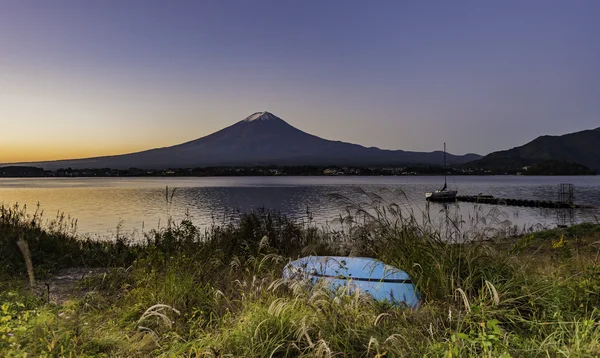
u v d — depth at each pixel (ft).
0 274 22.39
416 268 17.95
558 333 12.64
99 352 12.79
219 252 25.81
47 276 23.90
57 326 13.96
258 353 12.06
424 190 318.24
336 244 28.99
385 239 20.56
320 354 11.49
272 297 15.87
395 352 11.82
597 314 13.99
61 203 171.83
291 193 267.80
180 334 14.17
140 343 13.46
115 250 30.68
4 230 30.22
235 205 154.81
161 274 19.54
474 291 16.58
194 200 192.24
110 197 225.56
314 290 15.61
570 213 141.59
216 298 16.87
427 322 14.15
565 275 18.69
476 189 375.66
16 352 11.40
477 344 12.13
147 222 96.89
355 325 13.37
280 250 28.68
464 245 19.10
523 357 11.38
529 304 15.46
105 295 19.61
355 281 17.53
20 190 333.83
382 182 628.28
